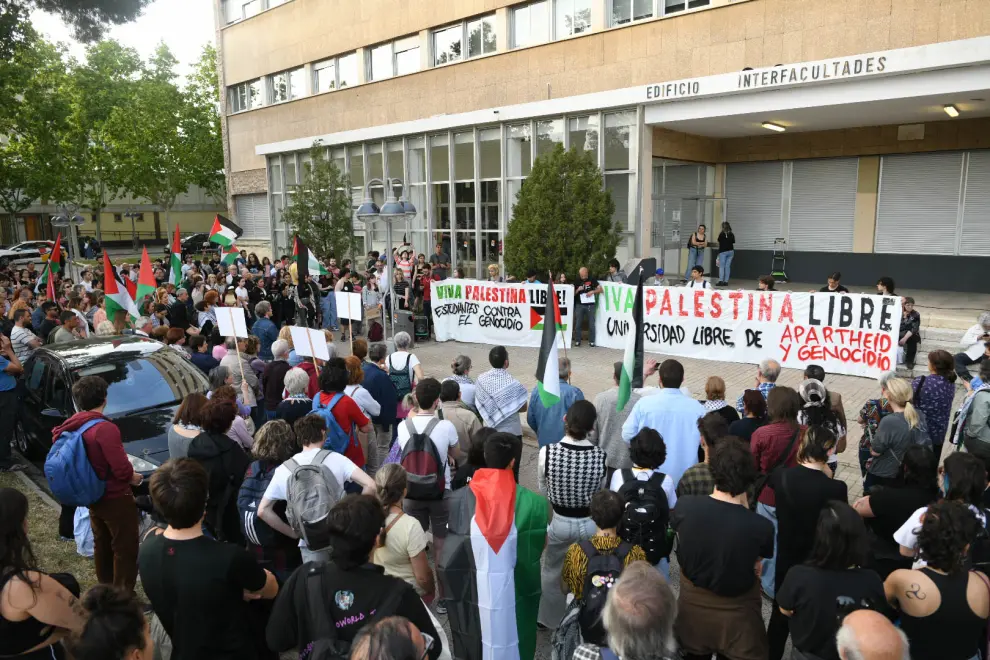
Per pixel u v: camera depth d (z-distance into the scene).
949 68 12.77
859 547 3.22
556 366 5.56
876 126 18.03
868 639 2.53
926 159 17.53
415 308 17.69
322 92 28.94
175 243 18.30
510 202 21.47
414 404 5.71
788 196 20.11
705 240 19.20
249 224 35.19
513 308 15.52
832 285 12.54
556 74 20.16
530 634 4.07
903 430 5.35
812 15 15.32
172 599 3.32
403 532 3.97
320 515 4.17
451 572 3.94
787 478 4.40
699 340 13.32
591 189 15.93
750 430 5.55
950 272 17.45
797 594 3.27
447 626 5.13
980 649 3.39
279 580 4.62
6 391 8.72
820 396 5.58
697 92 16.03
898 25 14.25
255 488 4.62
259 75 32.28
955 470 3.83
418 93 24.45
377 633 2.35
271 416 8.00
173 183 49.22
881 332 11.37
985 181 16.67
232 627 3.40
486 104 22.19
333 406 5.98
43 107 29.19
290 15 29.89
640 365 6.14
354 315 9.59
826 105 14.51
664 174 19.69
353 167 27.33
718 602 3.69
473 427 6.04
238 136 34.56
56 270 18.52
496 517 3.89
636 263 16.42
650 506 4.18
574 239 15.92
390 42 25.61
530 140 20.50
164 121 47.00
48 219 56.88
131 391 8.19
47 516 7.44
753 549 3.59
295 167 30.39
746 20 16.28
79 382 5.27
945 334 13.34
